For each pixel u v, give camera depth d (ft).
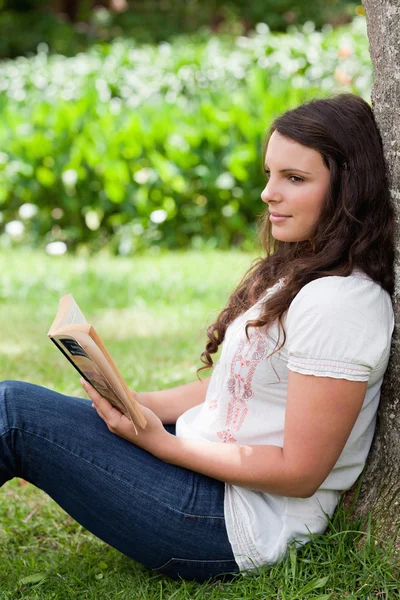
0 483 8.55
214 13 62.28
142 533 8.38
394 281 8.36
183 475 8.44
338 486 8.67
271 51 33.76
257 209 29.14
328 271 8.07
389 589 8.17
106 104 30.04
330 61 32.63
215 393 8.75
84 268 25.70
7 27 59.88
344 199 8.07
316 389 7.72
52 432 8.28
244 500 8.30
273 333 8.18
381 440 8.79
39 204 29.60
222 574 8.57
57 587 9.07
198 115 28.68
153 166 28.53
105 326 20.04
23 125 29.30
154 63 33.94
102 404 8.25
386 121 8.24
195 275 24.35
